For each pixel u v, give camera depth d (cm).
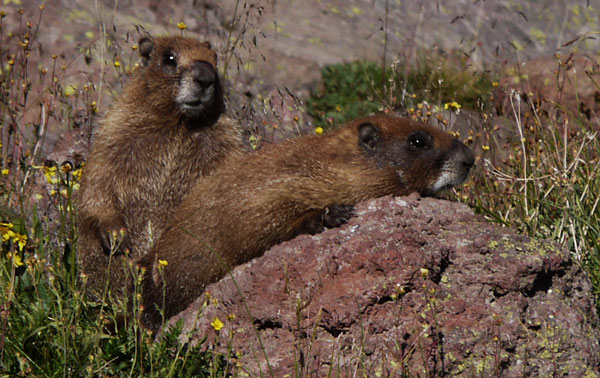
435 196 1353
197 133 1457
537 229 1325
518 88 2267
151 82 1439
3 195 1482
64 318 1039
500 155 1798
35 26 2461
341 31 3141
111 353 1025
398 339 992
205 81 1408
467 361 995
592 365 1018
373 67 2678
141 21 2719
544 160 1499
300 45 2927
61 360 1016
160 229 1455
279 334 1055
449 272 1067
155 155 1445
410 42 3052
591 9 3522
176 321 1131
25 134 1912
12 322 1061
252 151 1526
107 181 1428
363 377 970
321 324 1024
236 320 1087
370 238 1069
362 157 1280
